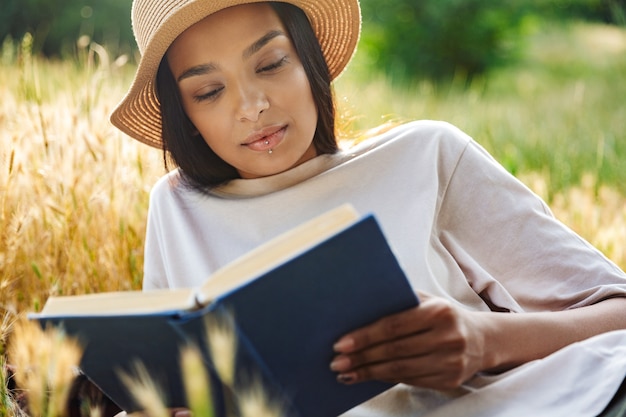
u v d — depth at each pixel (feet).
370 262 4.53
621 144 17.20
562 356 5.45
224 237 6.82
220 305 4.38
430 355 4.94
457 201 6.52
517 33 40.29
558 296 6.22
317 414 5.20
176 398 5.41
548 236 6.36
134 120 7.37
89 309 4.87
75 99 10.67
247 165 6.49
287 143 6.41
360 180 6.60
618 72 30.58
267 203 6.70
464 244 6.50
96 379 5.60
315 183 6.64
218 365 4.22
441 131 6.64
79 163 9.44
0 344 7.44
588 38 43.16
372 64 39.24
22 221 8.45
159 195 7.26
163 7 6.44
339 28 7.32
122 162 9.76
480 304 6.36
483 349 5.30
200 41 6.28
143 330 4.75
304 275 4.45
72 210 9.00
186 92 6.49
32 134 9.68
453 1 39.37
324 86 6.64
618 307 6.01
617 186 14.62
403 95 24.03
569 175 14.67
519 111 22.35
